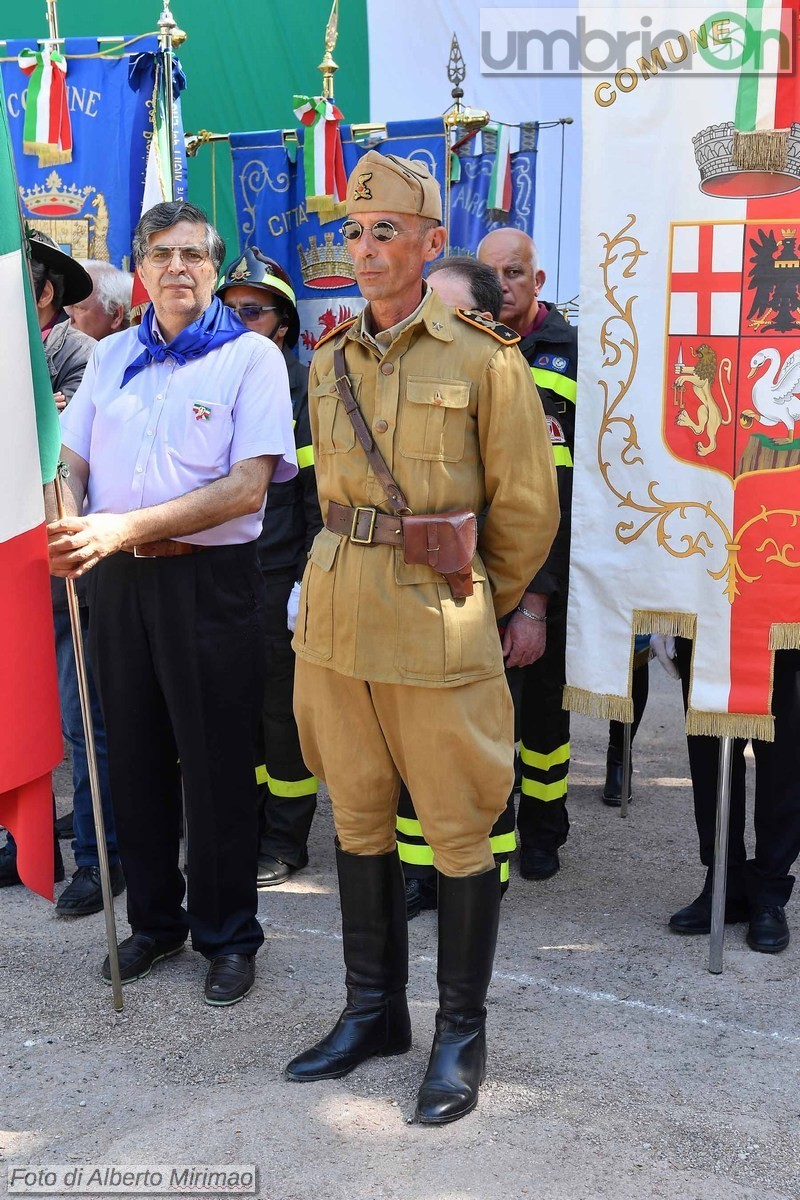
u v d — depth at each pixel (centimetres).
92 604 318
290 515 407
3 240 268
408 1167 245
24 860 285
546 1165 246
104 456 314
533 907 380
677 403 322
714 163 311
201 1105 269
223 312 320
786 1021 308
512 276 379
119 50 458
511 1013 310
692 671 328
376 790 273
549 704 395
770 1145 254
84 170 464
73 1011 313
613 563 334
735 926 363
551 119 701
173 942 341
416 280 258
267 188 496
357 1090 274
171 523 294
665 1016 310
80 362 389
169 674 310
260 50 727
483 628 260
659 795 492
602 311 326
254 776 324
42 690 280
